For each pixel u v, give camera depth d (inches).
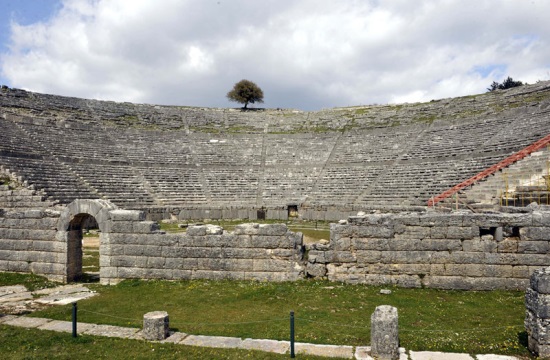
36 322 430.6
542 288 325.7
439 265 528.1
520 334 372.2
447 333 379.6
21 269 652.7
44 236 642.8
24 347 360.5
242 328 407.5
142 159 1935.3
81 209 624.1
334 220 1609.3
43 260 641.0
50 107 2201.0
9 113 1744.6
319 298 492.4
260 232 585.0
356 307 461.1
